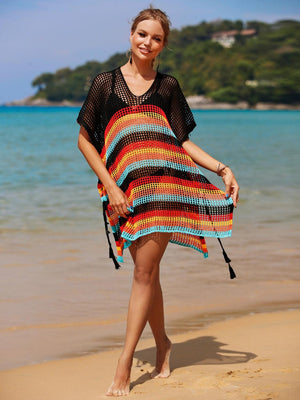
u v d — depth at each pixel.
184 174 2.71
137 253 2.64
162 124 2.69
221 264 5.52
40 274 5.08
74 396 2.60
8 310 4.09
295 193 10.88
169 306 4.25
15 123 51.09
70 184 12.18
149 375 2.84
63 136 31.36
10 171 14.65
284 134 36.78
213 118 80.75
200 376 2.76
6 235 6.82
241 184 12.34
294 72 166.88
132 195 2.62
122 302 4.33
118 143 2.66
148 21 2.67
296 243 6.49
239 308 4.21
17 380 2.85
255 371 2.80
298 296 4.54
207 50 176.38
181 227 2.67
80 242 6.50
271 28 177.25
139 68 2.72
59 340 3.56
